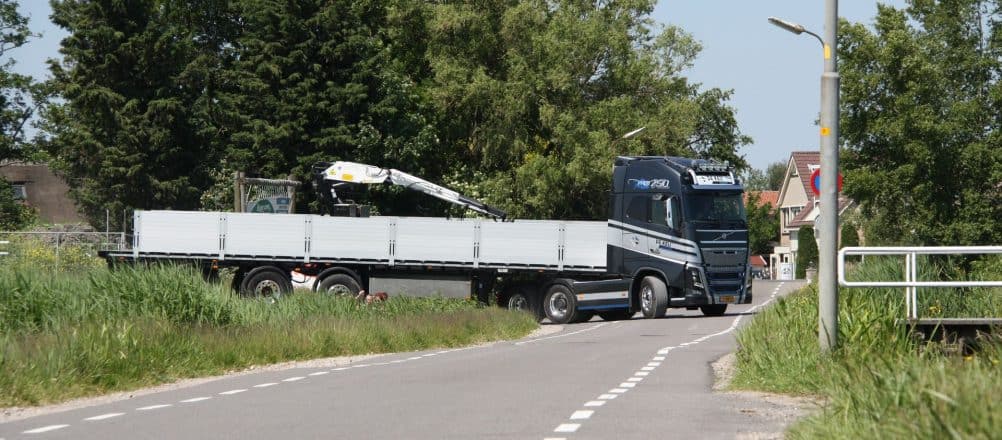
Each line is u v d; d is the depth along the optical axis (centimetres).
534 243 7088
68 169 13200
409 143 10181
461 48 11088
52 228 11581
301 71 10100
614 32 10694
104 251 7269
